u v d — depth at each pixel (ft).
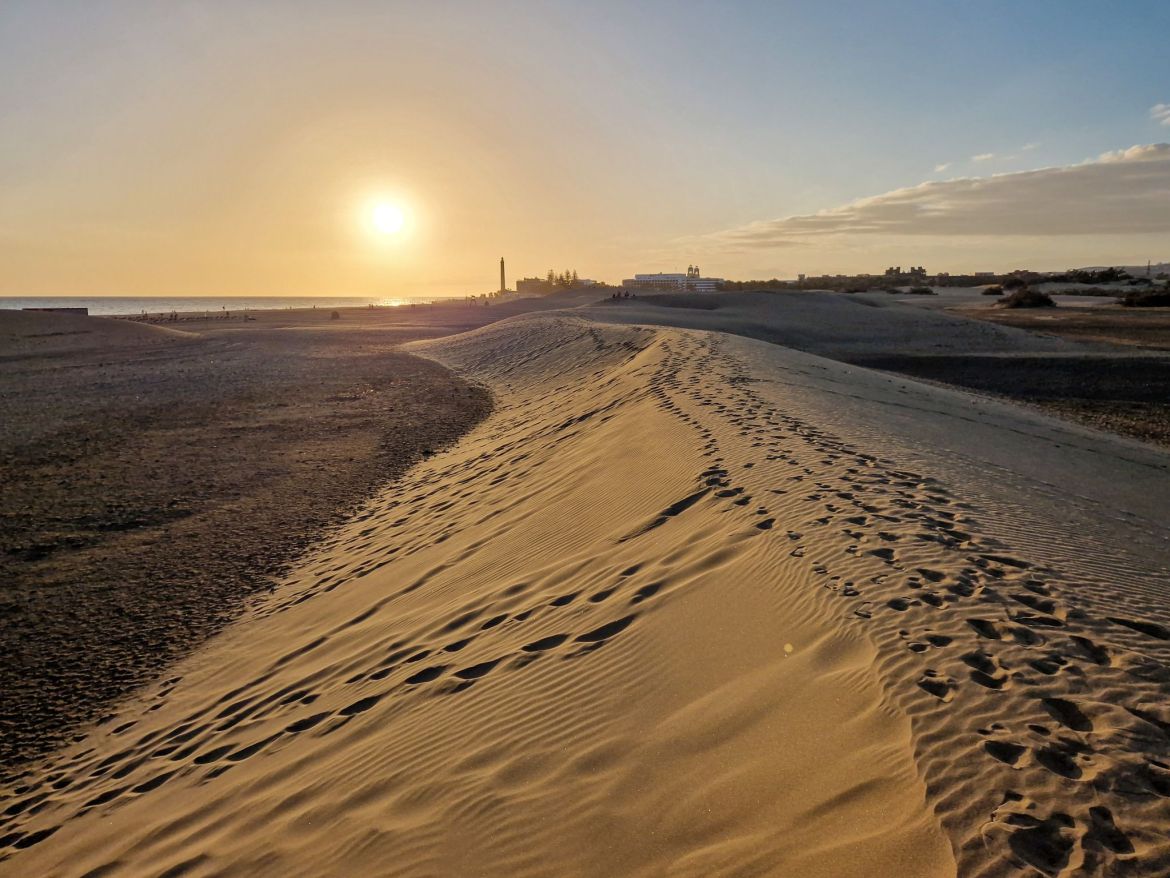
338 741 14.99
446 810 11.06
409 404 75.72
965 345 122.11
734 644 13.83
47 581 29.63
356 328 206.28
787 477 24.21
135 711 19.97
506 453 44.88
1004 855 7.31
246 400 79.66
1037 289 282.36
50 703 20.66
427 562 26.99
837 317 162.09
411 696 15.88
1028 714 9.66
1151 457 46.16
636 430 36.60
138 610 26.86
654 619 15.90
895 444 31.63
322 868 10.66
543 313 169.48
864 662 11.75
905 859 7.57
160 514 38.81
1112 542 20.76
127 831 13.88
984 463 31.60
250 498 41.75
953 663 11.19
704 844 8.84
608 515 25.36
